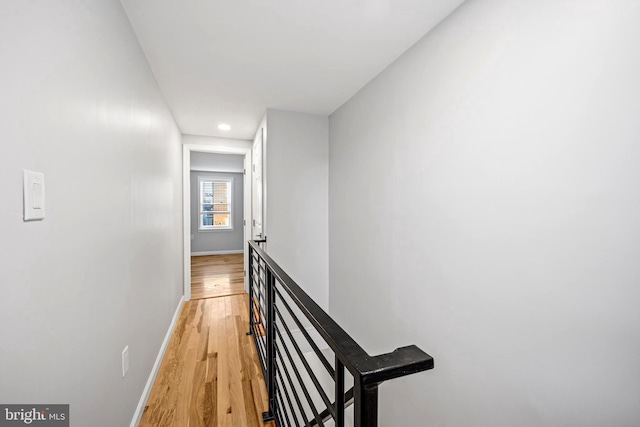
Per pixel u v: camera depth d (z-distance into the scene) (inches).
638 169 28.6
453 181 52.8
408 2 50.1
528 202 39.5
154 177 76.8
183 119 116.0
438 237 56.7
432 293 58.6
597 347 32.2
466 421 50.0
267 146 105.5
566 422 35.2
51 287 29.8
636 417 29.2
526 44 39.4
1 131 22.8
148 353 69.3
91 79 38.5
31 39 26.3
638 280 28.8
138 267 61.0
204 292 153.6
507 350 42.6
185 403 67.0
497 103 43.8
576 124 33.8
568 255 34.8
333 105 102.1
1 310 23.0
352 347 25.7
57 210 30.9
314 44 63.5
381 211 77.6
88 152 37.8
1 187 22.9
